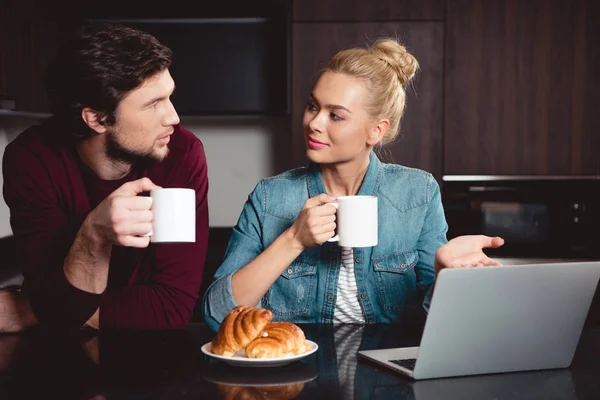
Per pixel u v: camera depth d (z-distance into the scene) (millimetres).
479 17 3377
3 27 2592
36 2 3025
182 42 3416
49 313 1404
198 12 3391
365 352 1237
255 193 1730
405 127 3430
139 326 1484
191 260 1563
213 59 3426
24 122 3270
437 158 3432
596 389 1059
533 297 1105
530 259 3381
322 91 1539
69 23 3357
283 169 3955
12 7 2695
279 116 3768
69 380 1105
